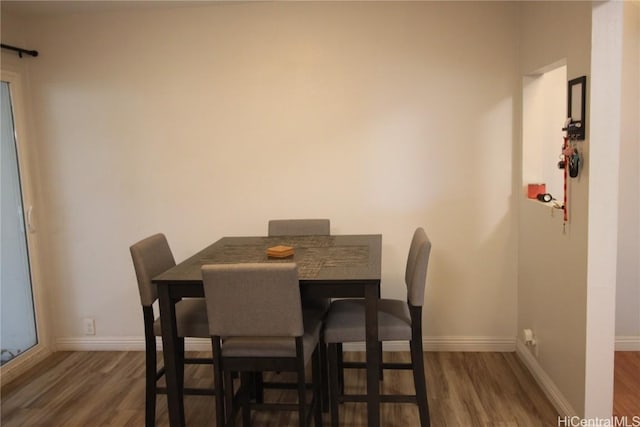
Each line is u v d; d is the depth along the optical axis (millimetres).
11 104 3730
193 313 2904
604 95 2410
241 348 2520
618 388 3137
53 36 3799
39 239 3965
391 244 3764
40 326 3949
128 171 3885
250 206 3832
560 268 2850
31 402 3260
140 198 3900
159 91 3791
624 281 3611
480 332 3797
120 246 3959
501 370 3484
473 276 3744
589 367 2545
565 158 2736
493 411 2967
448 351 3822
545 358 3133
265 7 3660
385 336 2703
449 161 3660
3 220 3676
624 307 3637
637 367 3406
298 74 3689
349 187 3748
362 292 2516
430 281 3775
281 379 3500
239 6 3676
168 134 3824
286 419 2990
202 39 3723
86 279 4012
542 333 3178
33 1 3459
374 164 3711
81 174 3914
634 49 3412
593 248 2482
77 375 3629
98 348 4059
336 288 2523
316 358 2760
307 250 3102
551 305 3008
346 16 3617
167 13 3723
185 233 3900
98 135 3867
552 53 2898
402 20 3584
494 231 3688
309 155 3746
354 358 3740
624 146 3494
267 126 3752
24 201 3830
